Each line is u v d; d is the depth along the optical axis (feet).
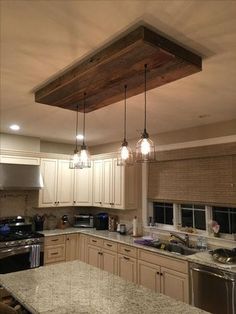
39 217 16.63
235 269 8.98
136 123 12.51
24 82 7.78
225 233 11.94
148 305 6.31
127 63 6.00
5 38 5.57
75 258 16.14
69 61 6.53
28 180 15.20
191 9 4.65
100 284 7.59
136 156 7.49
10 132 14.96
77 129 13.94
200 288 9.85
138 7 4.61
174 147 13.93
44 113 11.02
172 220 14.32
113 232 15.96
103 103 8.71
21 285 7.41
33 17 4.90
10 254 13.69
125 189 15.26
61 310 5.98
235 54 6.13
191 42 5.67
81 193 17.61
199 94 8.61
